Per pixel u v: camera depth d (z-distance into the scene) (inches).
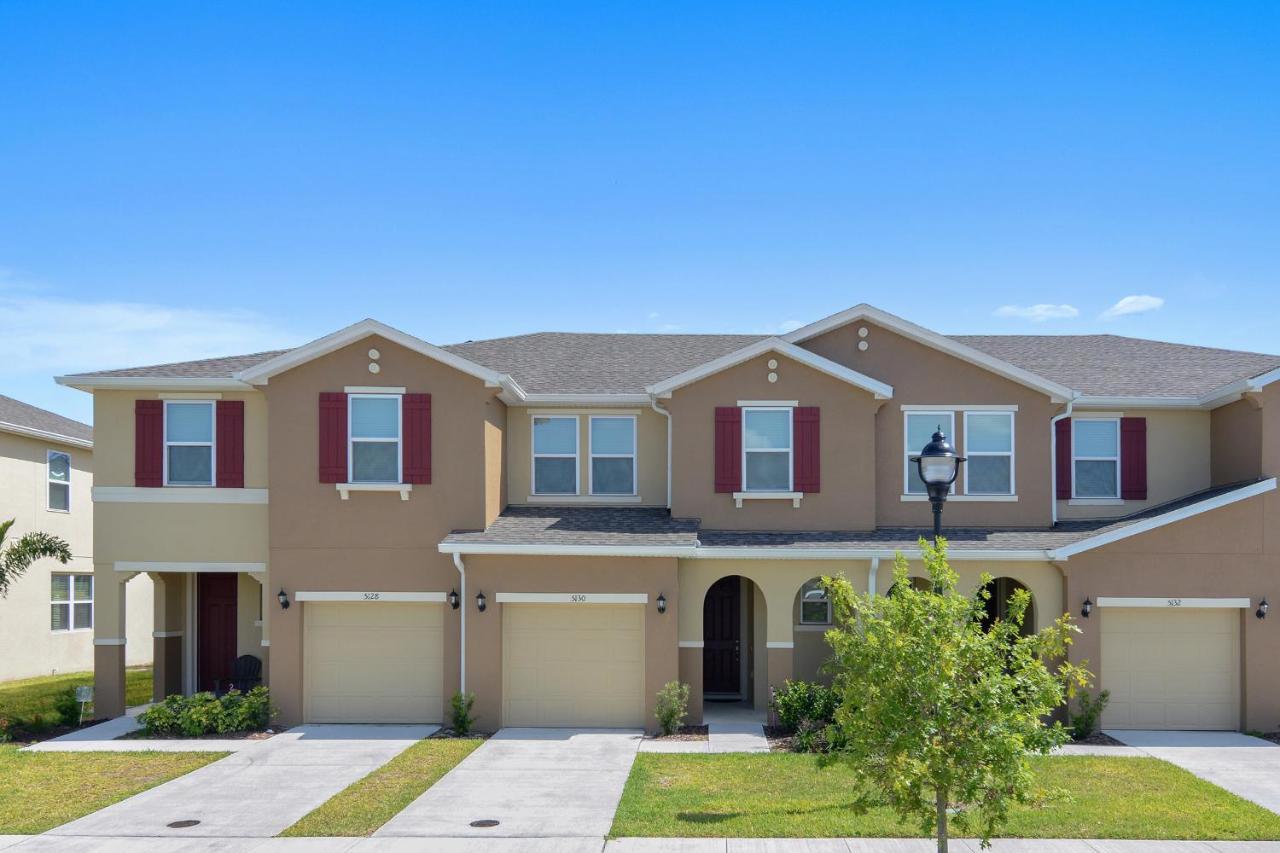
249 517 800.3
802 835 473.7
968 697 376.2
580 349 976.9
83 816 515.5
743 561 753.6
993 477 820.6
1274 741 700.7
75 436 1182.3
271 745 690.8
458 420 771.4
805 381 805.9
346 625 776.9
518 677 751.1
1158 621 749.3
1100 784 567.8
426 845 464.1
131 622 1235.2
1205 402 821.9
